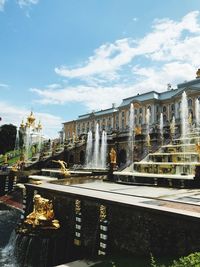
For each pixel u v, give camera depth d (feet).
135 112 289.94
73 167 167.12
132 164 115.24
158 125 209.97
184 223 32.83
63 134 409.49
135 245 39.01
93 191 57.31
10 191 129.59
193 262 18.93
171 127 144.77
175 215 33.53
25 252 50.75
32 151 240.73
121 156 162.09
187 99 244.01
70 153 187.01
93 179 96.73
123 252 40.57
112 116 331.16
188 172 93.61
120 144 162.30
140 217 38.78
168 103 269.85
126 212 40.93
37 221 51.85
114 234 42.42
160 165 100.53
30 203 69.36
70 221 53.16
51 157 176.65
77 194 51.06
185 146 118.73
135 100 289.53
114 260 38.17
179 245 33.22
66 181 87.92
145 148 146.61
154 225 36.63
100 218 44.39
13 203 109.91
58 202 57.77
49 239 50.31
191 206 38.34
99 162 174.40
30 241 50.44
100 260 39.78
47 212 53.88
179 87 267.18
